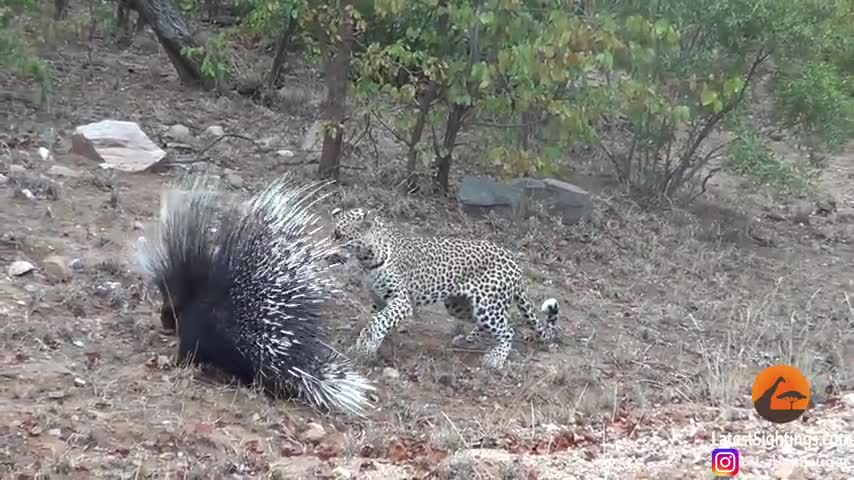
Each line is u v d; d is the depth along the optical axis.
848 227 14.77
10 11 13.47
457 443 6.79
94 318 7.77
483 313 8.43
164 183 11.05
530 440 7.00
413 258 8.20
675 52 13.48
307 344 7.15
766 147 14.86
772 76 14.48
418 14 12.36
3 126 12.00
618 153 15.68
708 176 14.63
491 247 8.62
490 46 12.12
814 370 9.27
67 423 6.11
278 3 14.15
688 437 7.30
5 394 6.37
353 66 12.97
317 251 7.62
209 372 7.26
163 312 7.54
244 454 6.15
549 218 12.48
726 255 12.68
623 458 6.77
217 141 12.45
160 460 5.91
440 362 8.41
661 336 9.84
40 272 8.32
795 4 13.45
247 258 7.21
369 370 7.99
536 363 8.69
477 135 14.30
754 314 10.62
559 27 10.98
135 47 18.16
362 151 13.77
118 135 11.52
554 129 12.67
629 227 12.95
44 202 9.83
